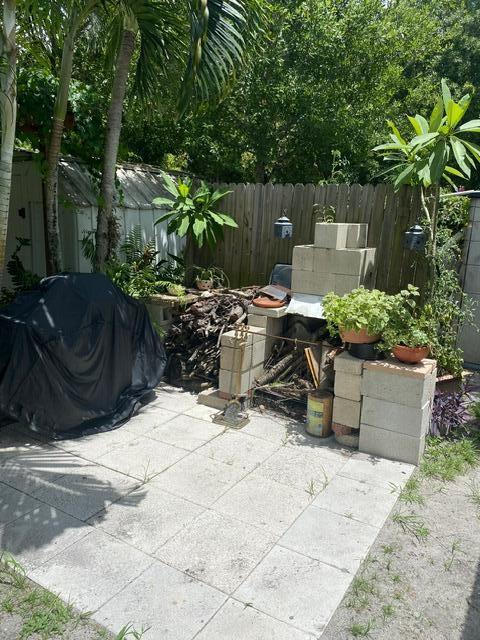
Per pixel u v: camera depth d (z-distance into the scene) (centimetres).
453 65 1323
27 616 235
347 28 919
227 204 660
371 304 398
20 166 607
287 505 328
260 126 944
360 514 320
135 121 874
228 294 589
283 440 422
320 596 250
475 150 432
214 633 226
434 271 470
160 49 515
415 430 379
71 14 466
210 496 336
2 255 403
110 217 540
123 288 558
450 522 318
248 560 275
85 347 416
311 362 458
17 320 396
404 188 529
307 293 494
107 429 431
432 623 239
